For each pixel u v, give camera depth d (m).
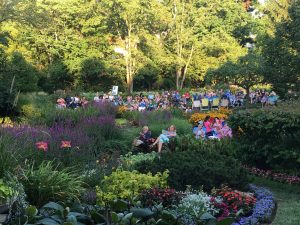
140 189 7.29
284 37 23.16
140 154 13.04
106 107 23.34
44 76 45.28
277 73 23.09
